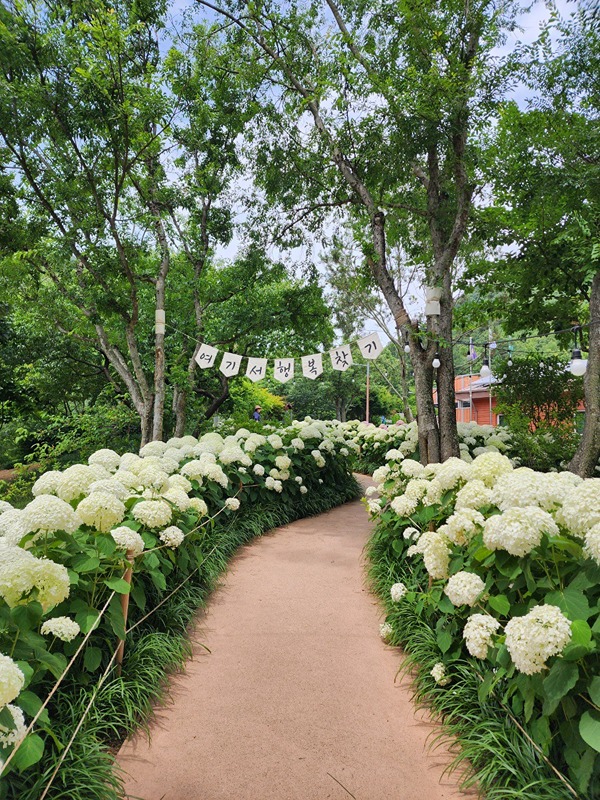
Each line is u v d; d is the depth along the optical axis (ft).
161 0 24.13
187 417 35.55
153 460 15.07
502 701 7.13
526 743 6.63
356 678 9.89
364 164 23.38
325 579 15.49
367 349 20.10
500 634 7.13
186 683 9.66
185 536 12.10
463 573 7.74
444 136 19.47
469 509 8.58
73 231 23.34
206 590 13.92
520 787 6.25
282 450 23.68
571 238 19.36
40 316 29.84
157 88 22.38
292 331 35.09
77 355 39.50
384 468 15.52
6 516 8.43
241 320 31.86
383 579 14.06
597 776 5.60
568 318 24.68
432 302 19.44
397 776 7.20
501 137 21.66
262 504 21.95
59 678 6.47
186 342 30.94
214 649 11.04
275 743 7.91
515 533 6.36
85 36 21.54
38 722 6.35
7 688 4.62
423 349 20.52
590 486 6.40
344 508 27.02
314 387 108.68
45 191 24.94
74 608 7.77
